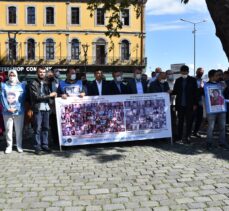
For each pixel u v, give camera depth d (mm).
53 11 57906
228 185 6570
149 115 10602
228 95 10891
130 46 58562
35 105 9523
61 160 8648
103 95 10312
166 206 5633
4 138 11641
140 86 11234
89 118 10164
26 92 9742
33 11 57719
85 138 10117
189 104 10734
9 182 6895
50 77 11234
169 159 8570
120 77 11062
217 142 10672
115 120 10367
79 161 8516
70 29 58156
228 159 8555
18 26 57438
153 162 8289
